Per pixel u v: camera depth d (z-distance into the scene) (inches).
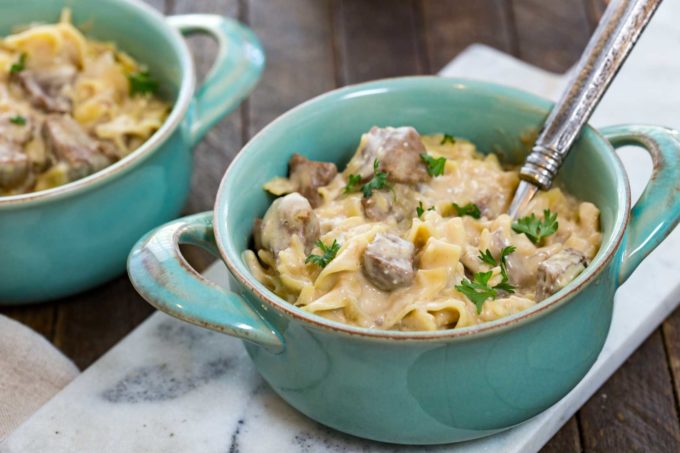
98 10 26.9
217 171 27.0
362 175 21.8
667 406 21.8
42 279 23.4
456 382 19.2
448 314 20.1
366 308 20.1
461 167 22.3
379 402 19.5
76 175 24.4
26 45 26.5
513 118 22.7
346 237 20.9
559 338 19.5
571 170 22.0
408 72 29.4
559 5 30.9
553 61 29.4
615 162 21.1
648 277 23.0
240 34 25.7
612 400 22.0
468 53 28.4
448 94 22.9
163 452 20.9
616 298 22.7
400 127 22.7
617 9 21.6
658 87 27.1
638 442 21.4
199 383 22.0
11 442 21.1
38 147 24.9
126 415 21.5
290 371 20.1
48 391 22.4
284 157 22.4
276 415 21.4
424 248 20.6
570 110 21.6
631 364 22.5
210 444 21.0
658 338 22.9
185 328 22.9
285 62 29.8
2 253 22.8
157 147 23.2
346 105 22.9
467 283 20.1
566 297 18.9
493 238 20.9
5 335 22.8
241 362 22.3
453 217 21.5
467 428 19.9
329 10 31.1
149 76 26.8
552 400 20.2
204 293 19.9
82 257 23.3
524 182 21.9
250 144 21.8
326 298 20.0
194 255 25.1
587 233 21.1
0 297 23.7
